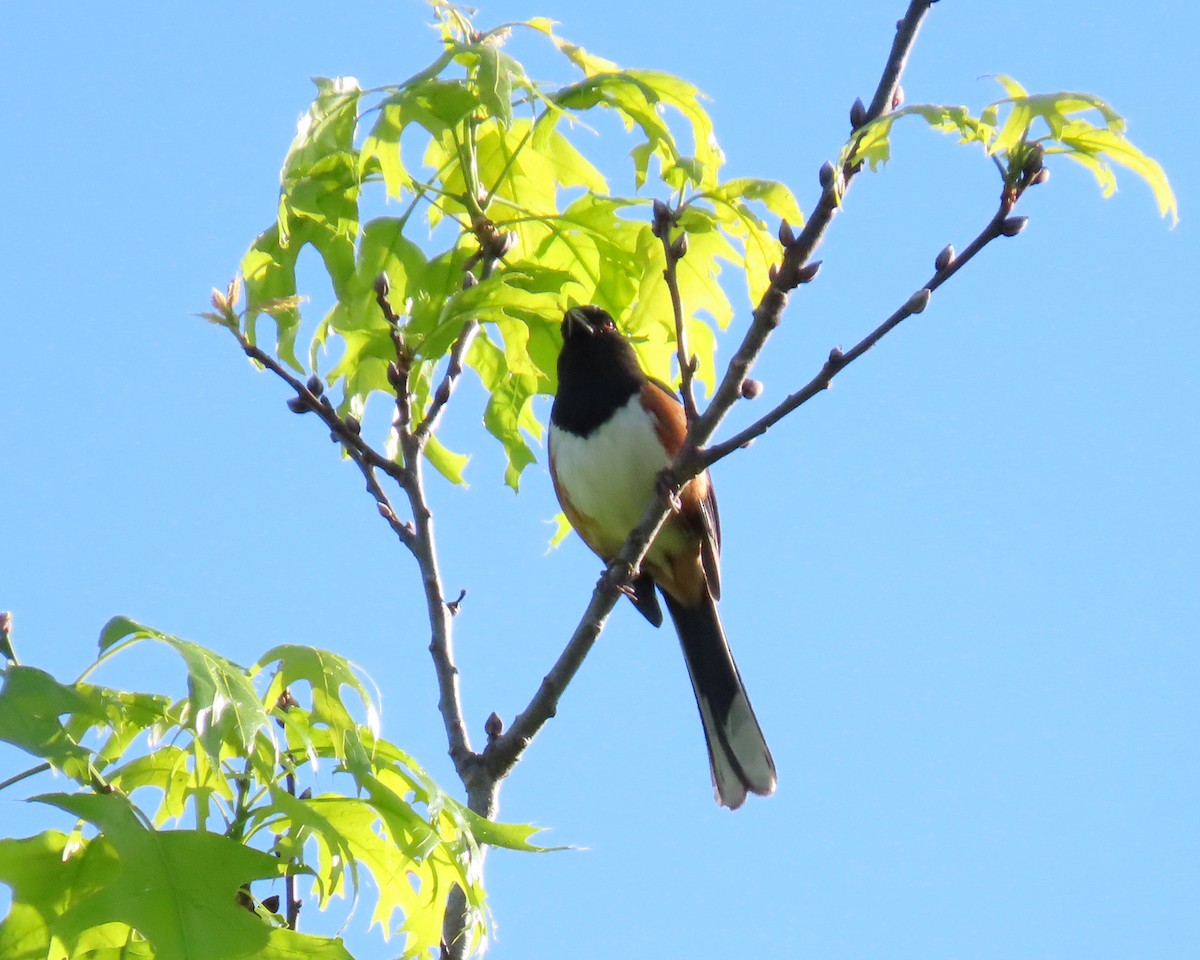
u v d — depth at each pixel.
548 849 6.00
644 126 8.46
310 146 8.29
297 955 5.12
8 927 5.31
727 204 8.04
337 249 8.81
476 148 9.40
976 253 6.53
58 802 5.14
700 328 9.51
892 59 6.95
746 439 7.20
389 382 8.10
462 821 5.92
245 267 8.72
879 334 6.90
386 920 6.12
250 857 5.29
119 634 5.38
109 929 5.61
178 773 6.02
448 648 7.46
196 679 5.30
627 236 9.41
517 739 7.38
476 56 8.63
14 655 5.52
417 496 7.62
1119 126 6.08
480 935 5.91
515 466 9.84
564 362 10.12
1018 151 6.30
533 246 9.55
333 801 6.12
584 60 8.86
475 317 7.91
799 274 6.98
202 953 5.02
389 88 8.37
